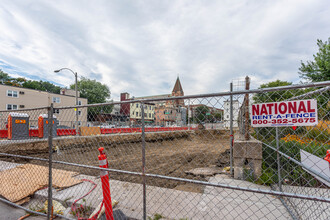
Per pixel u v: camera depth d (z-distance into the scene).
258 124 1.76
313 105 1.53
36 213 2.89
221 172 5.65
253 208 2.95
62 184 4.02
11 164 6.35
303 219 2.36
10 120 9.78
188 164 8.17
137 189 3.91
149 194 3.61
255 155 4.49
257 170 4.46
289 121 1.62
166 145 11.90
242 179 4.58
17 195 3.47
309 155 2.30
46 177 4.53
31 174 4.81
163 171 7.15
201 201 3.27
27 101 30.06
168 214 2.77
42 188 3.88
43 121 10.77
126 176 5.90
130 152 11.46
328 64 12.41
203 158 9.05
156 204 3.14
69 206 3.20
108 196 2.35
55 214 2.84
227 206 3.05
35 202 3.45
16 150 9.59
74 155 9.24
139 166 8.45
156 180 5.38
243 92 1.75
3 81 52.81
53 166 7.47
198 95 1.94
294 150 3.30
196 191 4.04
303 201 2.67
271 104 1.70
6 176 4.62
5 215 3.00
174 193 3.67
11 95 28.23
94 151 9.27
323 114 1.84
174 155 10.32
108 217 2.30
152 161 9.46
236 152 4.67
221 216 2.71
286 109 1.63
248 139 4.73
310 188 2.82
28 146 10.04
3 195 3.45
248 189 1.74
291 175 3.66
